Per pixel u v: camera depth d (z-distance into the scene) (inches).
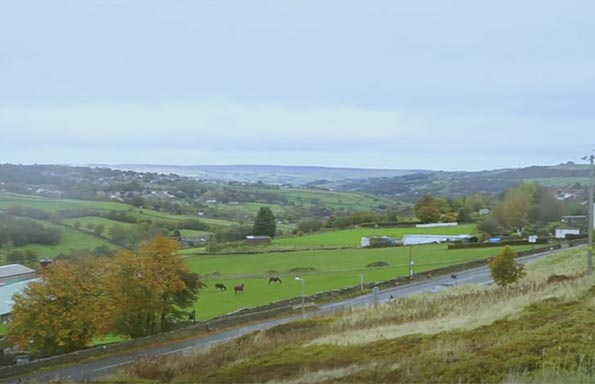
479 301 1104.2
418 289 2106.3
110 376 925.2
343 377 605.6
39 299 1574.8
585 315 679.7
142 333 1707.7
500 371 508.4
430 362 583.5
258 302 2140.7
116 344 1453.0
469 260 2659.9
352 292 2132.1
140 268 1701.5
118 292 1642.5
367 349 774.5
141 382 800.9
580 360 474.0
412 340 772.0
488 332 715.4
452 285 1985.7
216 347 1106.7
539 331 622.2
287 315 1790.1
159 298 1720.0
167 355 1151.6
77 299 1592.0
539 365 500.4
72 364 1315.2
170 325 1765.5
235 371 769.6
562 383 435.5
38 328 1555.1
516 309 856.9
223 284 2470.5
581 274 1407.5
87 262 1678.2
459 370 528.7
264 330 1279.5
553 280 1378.0
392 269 2586.1
